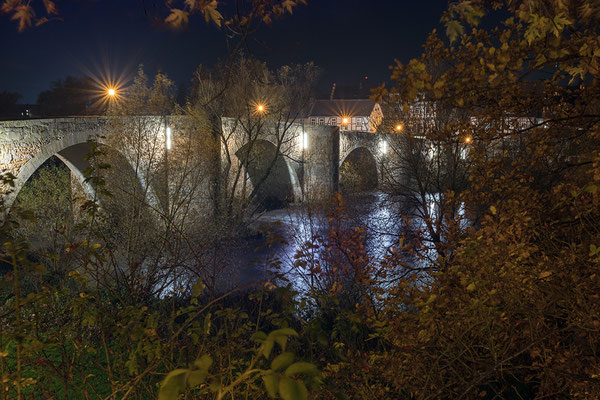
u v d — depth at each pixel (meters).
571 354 3.53
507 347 3.69
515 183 4.95
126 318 3.26
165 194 14.74
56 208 13.18
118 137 14.43
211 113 18.69
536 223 4.50
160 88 16.64
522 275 3.69
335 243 7.46
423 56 3.19
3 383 2.67
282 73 20.41
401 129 14.49
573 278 3.49
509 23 2.72
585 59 2.78
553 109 4.36
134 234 10.52
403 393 4.54
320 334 2.87
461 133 4.67
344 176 22.70
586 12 2.43
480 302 3.47
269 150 28.33
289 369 1.21
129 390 3.12
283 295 3.11
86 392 3.63
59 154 19.92
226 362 3.73
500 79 3.00
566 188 4.45
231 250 14.22
